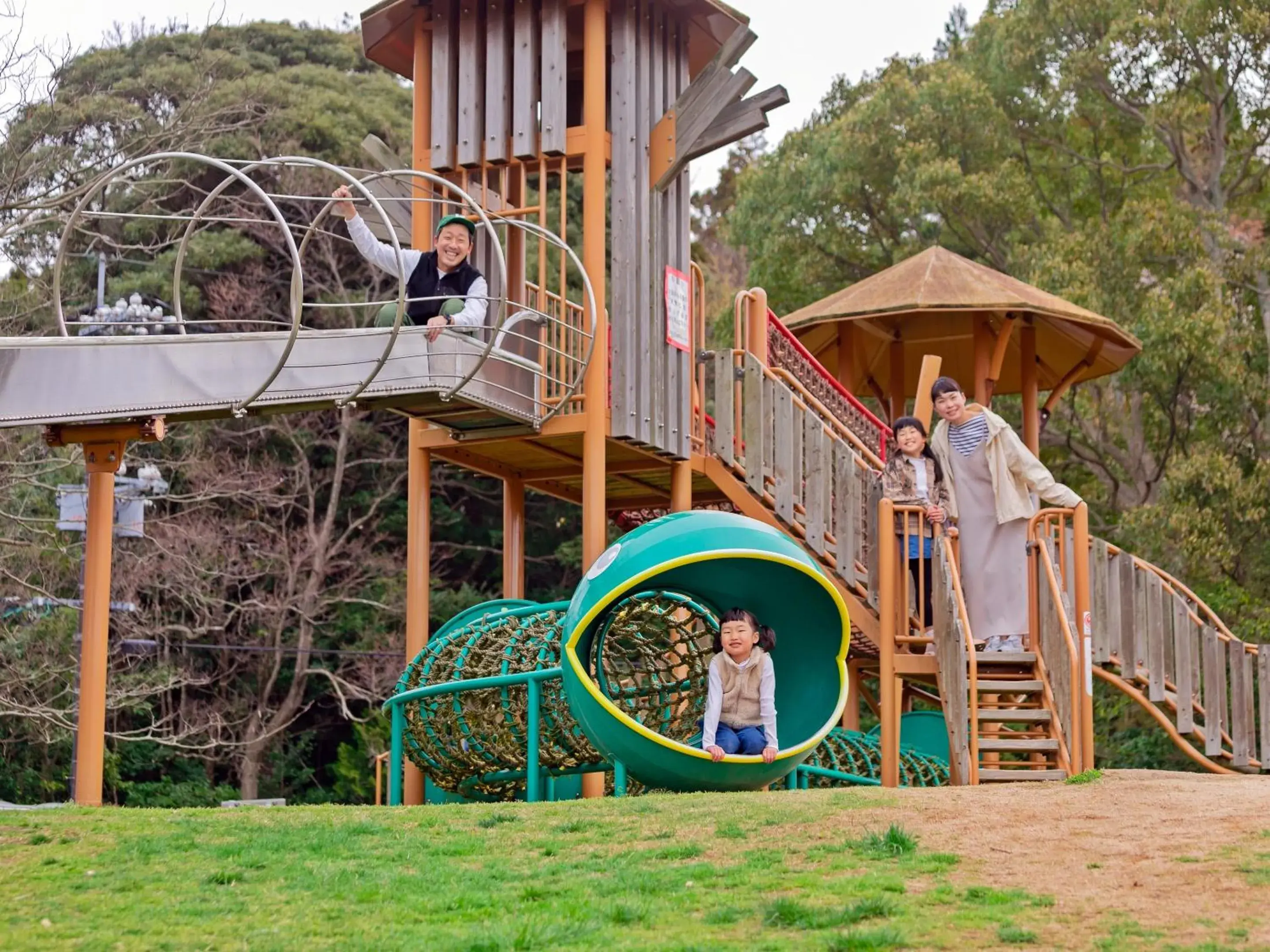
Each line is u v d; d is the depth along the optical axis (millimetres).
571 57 13281
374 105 33906
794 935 4914
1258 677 13289
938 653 10484
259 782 29375
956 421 10922
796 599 10016
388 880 5930
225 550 27438
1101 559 13164
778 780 9719
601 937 4922
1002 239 29938
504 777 11039
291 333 9023
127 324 9812
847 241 30797
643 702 10477
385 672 29828
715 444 13195
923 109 29703
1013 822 6652
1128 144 30734
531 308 12531
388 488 31922
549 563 33750
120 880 5980
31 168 19031
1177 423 26062
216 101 28156
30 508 23656
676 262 12742
